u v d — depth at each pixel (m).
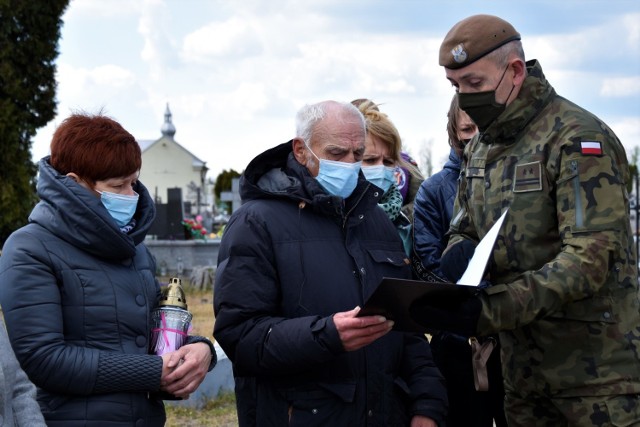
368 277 2.74
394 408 2.77
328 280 2.68
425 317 2.34
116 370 2.48
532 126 2.63
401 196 3.59
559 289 2.37
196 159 70.81
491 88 2.59
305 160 2.79
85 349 2.48
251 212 2.72
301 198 2.71
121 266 2.63
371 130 3.43
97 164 2.58
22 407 2.07
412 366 2.90
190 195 40.22
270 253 2.68
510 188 2.65
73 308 2.50
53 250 2.51
